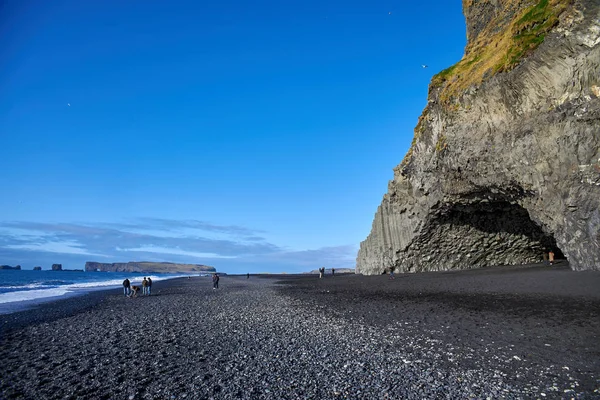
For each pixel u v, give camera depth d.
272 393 8.52
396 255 47.66
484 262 44.03
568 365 9.55
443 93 33.34
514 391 8.15
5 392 8.95
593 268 23.12
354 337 13.77
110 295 40.06
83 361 11.74
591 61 21.50
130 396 8.53
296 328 16.05
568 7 23.03
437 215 39.38
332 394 8.37
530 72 24.80
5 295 41.97
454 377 9.12
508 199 31.14
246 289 43.19
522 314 16.08
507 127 27.16
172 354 12.27
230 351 12.44
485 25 38.81
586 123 22.30
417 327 14.98
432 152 35.41
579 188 23.20
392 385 8.77
